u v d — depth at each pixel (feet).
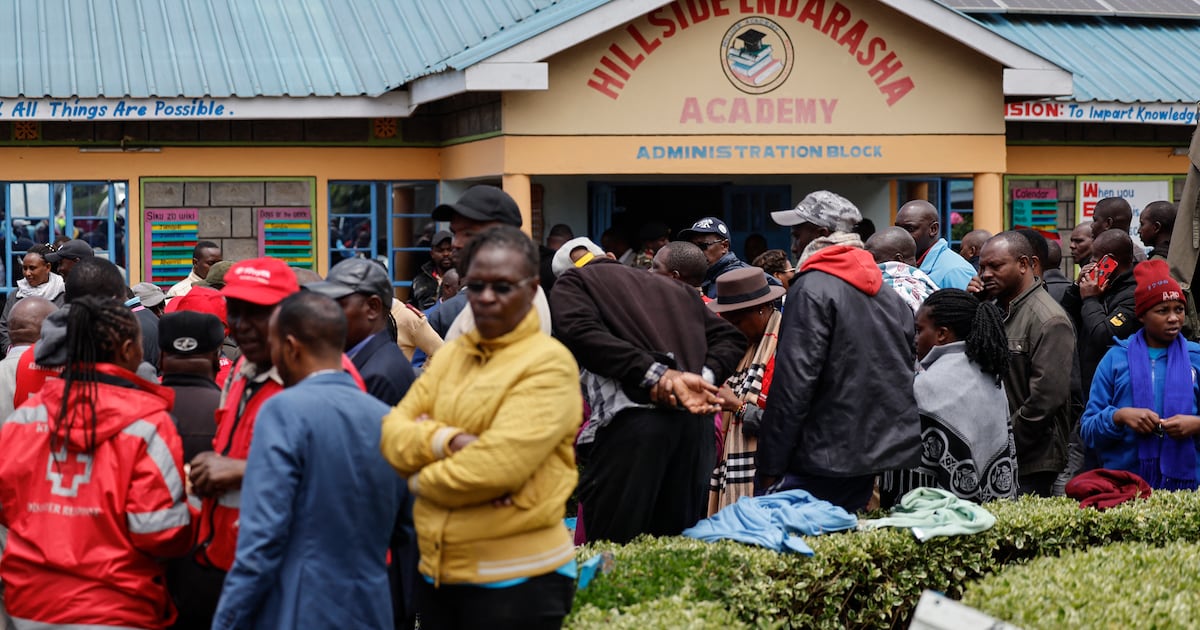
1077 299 28.89
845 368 20.79
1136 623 16.33
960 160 43.24
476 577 13.64
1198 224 26.04
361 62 43.29
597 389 19.01
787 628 18.65
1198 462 23.34
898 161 42.93
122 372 15.42
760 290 22.66
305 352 14.08
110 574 15.07
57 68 40.83
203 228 44.06
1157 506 21.84
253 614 13.67
